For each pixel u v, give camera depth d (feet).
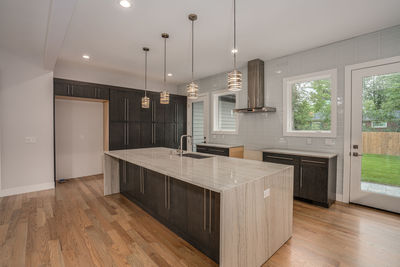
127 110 16.58
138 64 14.85
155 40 10.82
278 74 13.50
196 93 9.53
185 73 17.38
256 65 13.82
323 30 9.73
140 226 8.23
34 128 12.64
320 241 7.14
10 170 11.94
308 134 12.17
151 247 6.79
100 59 13.71
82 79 15.53
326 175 10.10
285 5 7.72
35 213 9.40
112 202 10.85
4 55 11.69
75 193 12.33
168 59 13.83
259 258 5.83
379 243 7.00
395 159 9.40
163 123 19.08
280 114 13.46
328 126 11.75
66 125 15.66
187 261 6.10
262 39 10.72
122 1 7.45
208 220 6.27
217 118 18.40
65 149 15.65
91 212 9.55
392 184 9.50
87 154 16.69
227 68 15.96
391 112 9.48
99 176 16.56
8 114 11.84
